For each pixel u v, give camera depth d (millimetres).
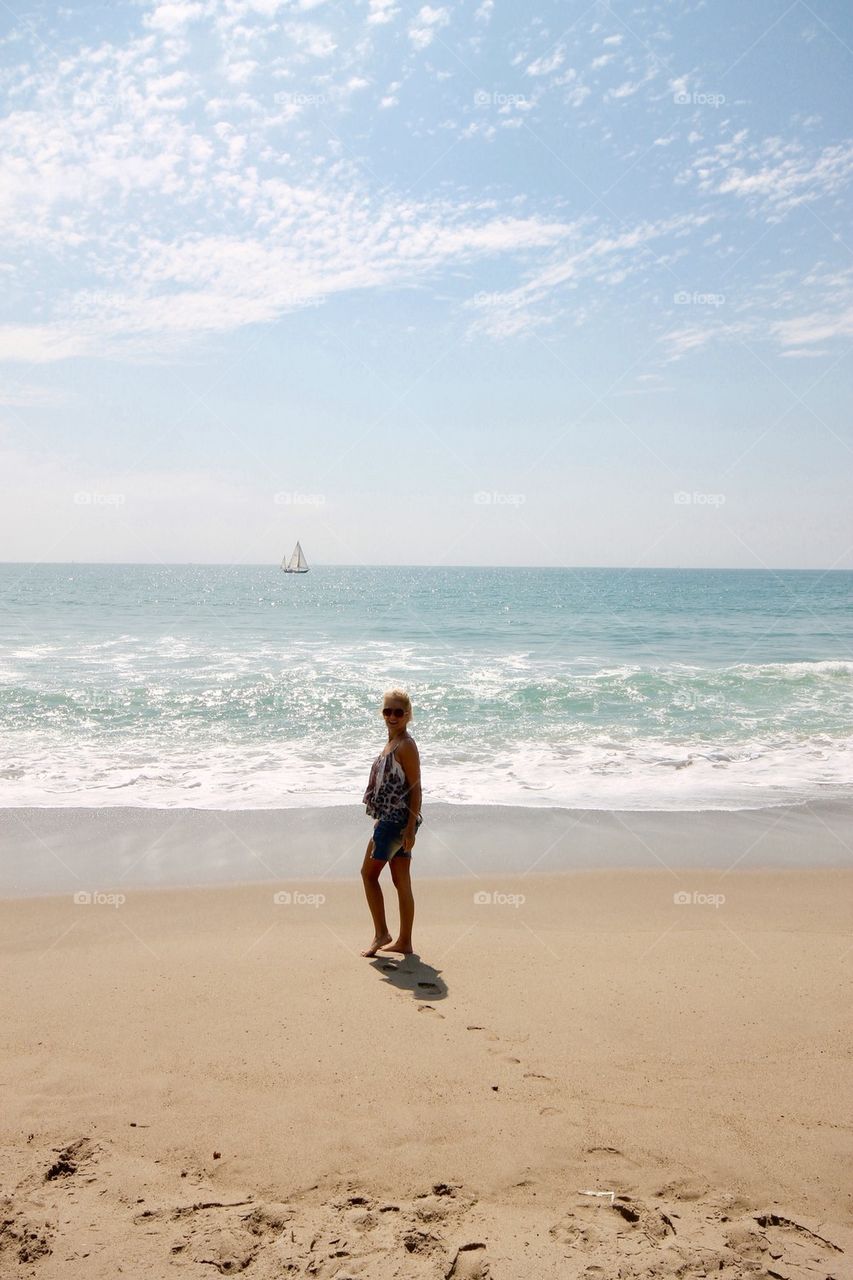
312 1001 4891
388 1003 4875
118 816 9195
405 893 5754
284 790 10344
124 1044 4336
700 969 5496
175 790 10305
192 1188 3217
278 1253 2865
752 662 22891
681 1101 3896
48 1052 4242
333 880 7426
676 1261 2848
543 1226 3051
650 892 7250
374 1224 3037
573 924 6453
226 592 67750
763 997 5043
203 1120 3668
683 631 33938
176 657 22516
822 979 5340
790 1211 3172
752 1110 3828
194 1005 4816
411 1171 3361
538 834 8875
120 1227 2969
